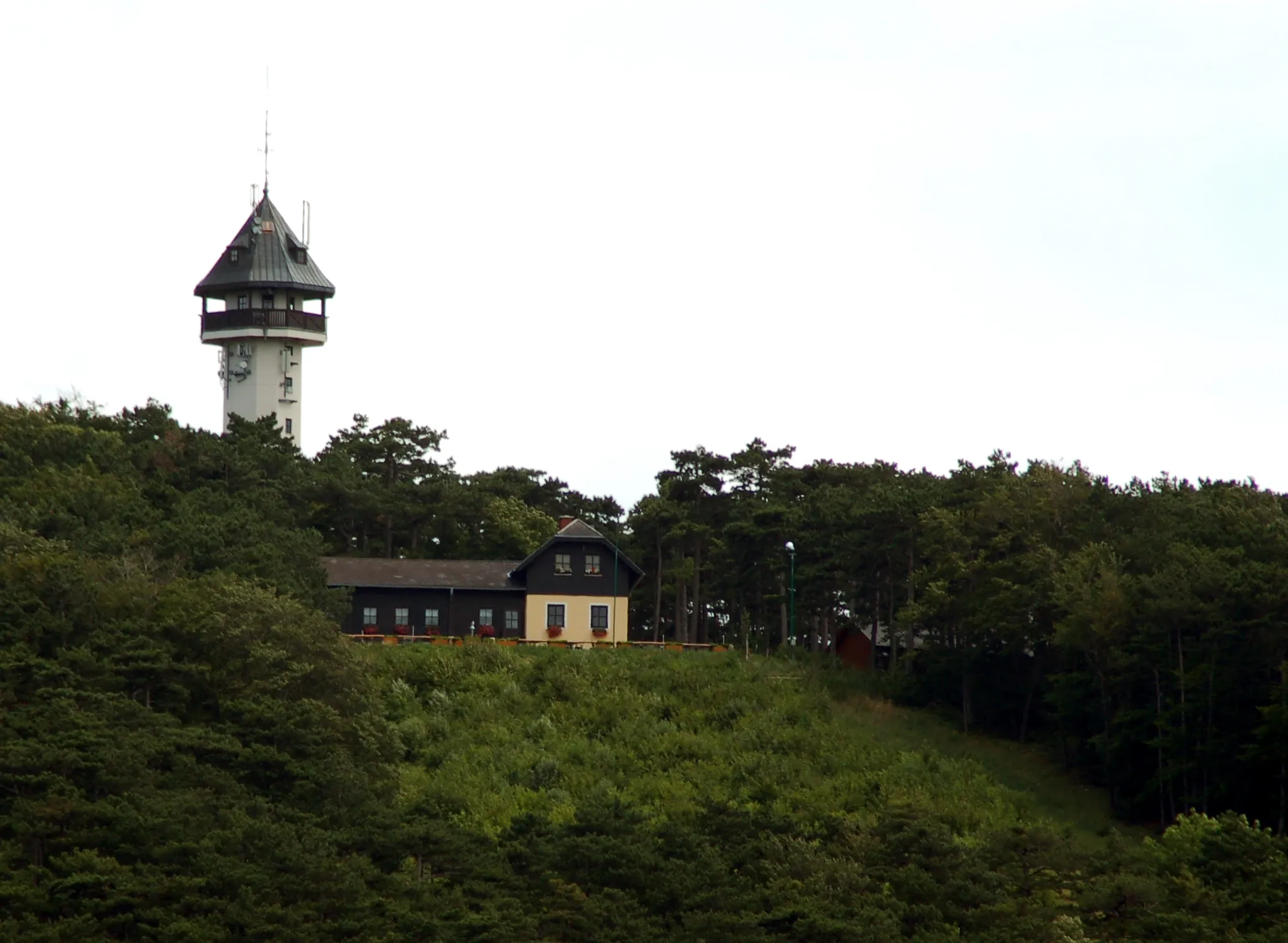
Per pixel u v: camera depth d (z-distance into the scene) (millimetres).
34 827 91312
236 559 144875
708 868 99000
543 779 129625
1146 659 142500
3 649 108375
